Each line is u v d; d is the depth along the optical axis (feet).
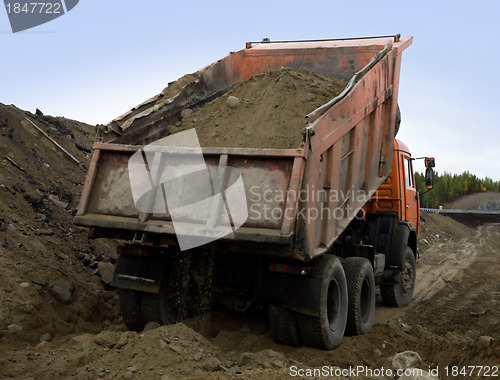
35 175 31.30
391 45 24.36
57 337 19.43
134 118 20.52
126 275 19.74
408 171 31.68
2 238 22.94
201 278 19.31
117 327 21.45
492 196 245.24
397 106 25.53
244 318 20.97
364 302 22.62
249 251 17.30
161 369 14.62
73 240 27.53
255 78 23.80
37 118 40.50
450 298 32.71
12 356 16.53
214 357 15.80
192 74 24.47
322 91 21.68
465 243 76.59
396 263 28.63
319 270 18.19
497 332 18.81
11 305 19.25
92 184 18.66
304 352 18.53
